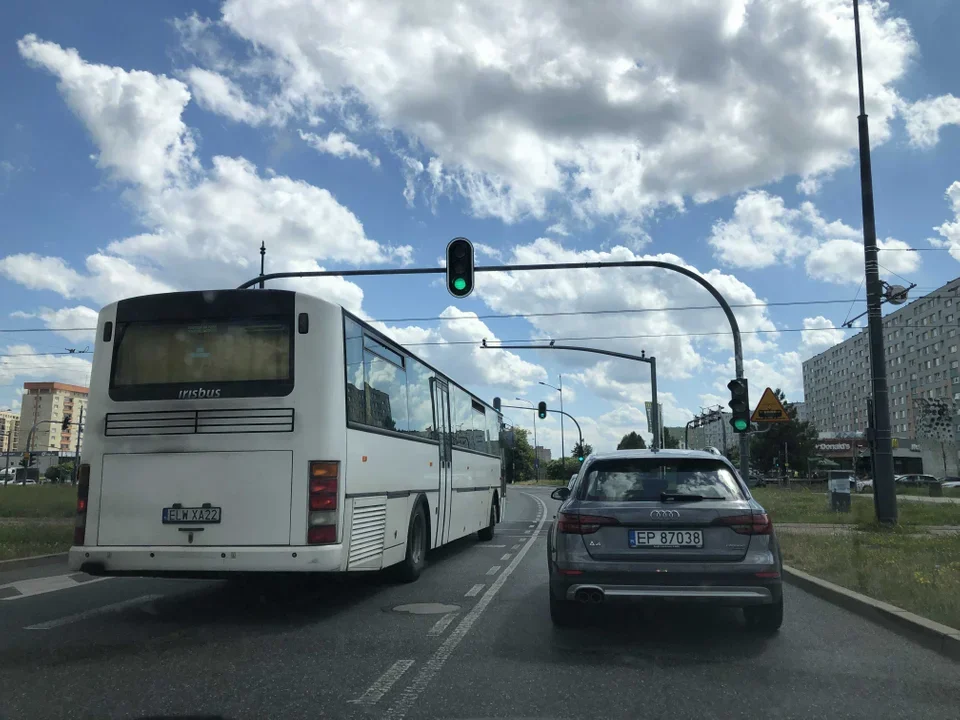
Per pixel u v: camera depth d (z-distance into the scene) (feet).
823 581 31.99
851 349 520.83
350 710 15.93
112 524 25.88
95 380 26.81
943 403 293.64
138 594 31.45
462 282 54.85
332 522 25.36
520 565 40.70
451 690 17.37
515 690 17.38
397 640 22.48
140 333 26.89
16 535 50.83
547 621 25.30
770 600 21.53
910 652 21.18
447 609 27.61
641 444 402.31
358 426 27.58
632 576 21.70
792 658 20.43
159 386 26.35
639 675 18.66
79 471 26.48
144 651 21.12
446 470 42.01
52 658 20.31
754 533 21.84
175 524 25.54
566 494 29.55
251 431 25.64
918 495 158.81
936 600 26.11
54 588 33.24
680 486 22.90
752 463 262.88
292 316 26.35
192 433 25.86
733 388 56.08
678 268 57.16
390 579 33.88
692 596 21.44
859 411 506.48
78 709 15.94
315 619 25.81
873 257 59.93
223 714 15.64
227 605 28.66
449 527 42.68
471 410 50.21
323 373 25.98
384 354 31.50
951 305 402.11
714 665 19.66
